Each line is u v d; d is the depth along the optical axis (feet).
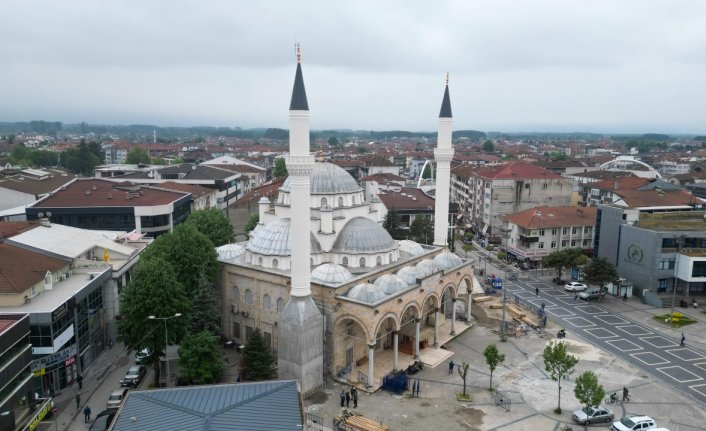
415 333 219.82
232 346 231.50
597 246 347.77
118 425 117.39
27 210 342.44
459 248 428.56
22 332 164.66
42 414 166.50
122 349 230.48
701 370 211.61
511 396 189.37
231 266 229.45
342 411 178.29
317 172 239.91
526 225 366.84
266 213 248.52
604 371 209.36
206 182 527.81
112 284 233.35
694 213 338.34
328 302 199.11
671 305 290.56
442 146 270.46
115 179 489.67
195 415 119.34
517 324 260.21
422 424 170.50
